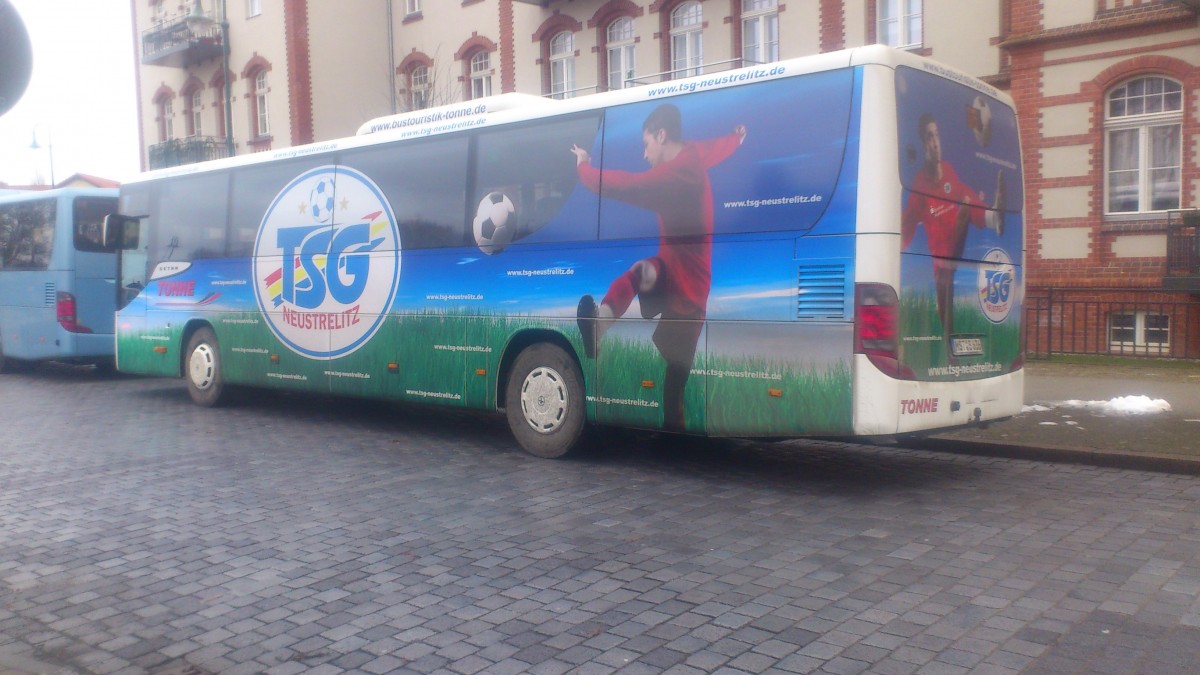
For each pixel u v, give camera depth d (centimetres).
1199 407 1134
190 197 1405
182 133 3609
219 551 671
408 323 1102
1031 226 1769
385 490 848
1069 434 989
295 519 752
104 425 1248
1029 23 1750
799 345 780
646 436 1111
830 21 2058
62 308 1773
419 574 610
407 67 3017
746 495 811
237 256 1327
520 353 1001
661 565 618
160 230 1456
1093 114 1695
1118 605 530
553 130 963
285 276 1254
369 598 568
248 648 498
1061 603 534
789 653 471
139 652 498
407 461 980
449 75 2878
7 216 1900
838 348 759
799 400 780
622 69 2470
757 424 806
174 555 665
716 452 1014
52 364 2152
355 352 1166
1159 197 1673
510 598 561
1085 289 1711
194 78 3500
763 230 803
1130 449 907
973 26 1866
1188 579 572
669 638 494
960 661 458
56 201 1786
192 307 1397
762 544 662
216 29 3259
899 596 551
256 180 1300
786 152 793
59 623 543
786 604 541
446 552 656
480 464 959
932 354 788
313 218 1218
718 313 828
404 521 739
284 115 3080
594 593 566
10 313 1898
